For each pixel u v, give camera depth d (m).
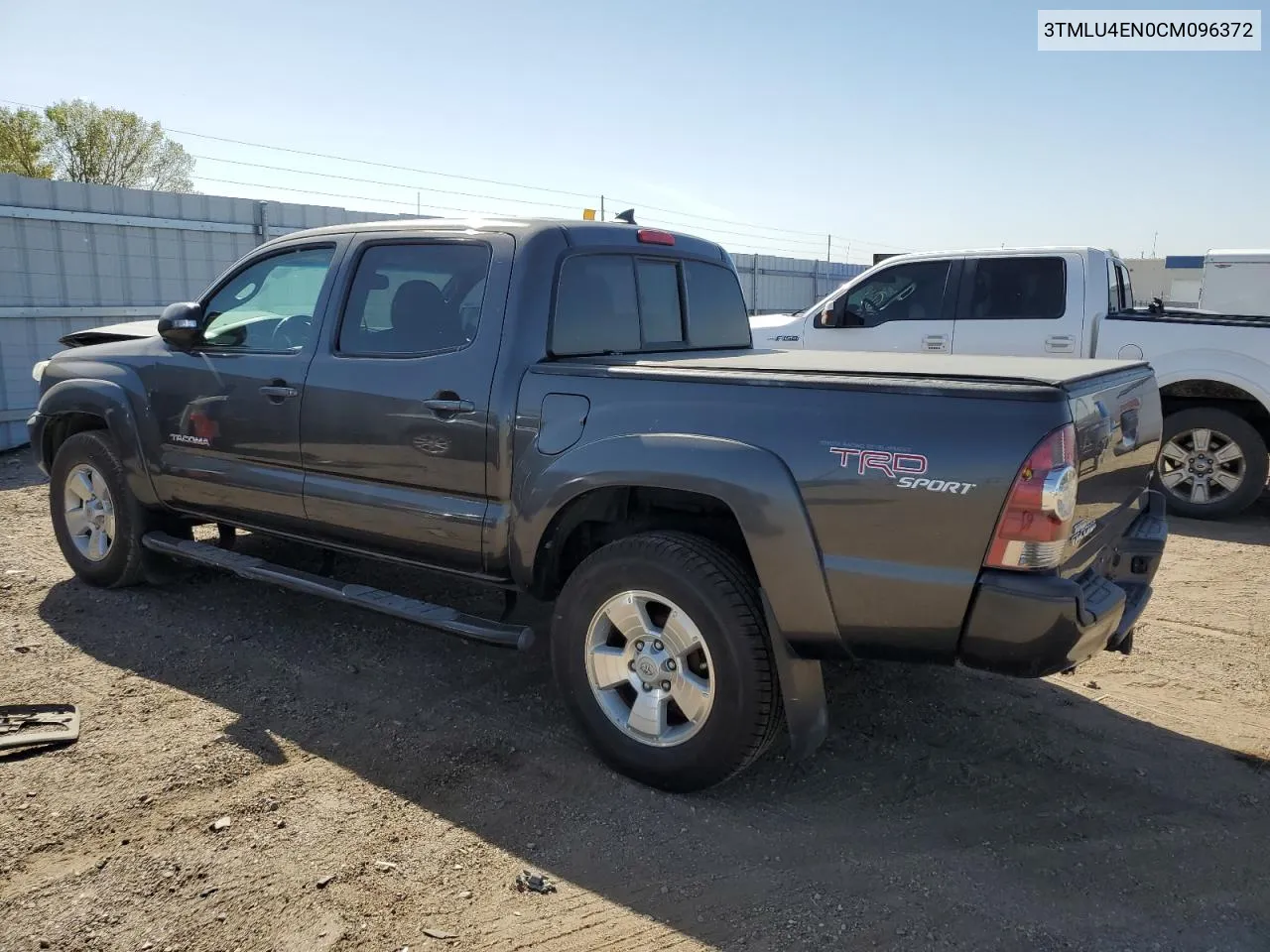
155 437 4.88
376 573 5.60
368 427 4.00
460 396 3.71
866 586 2.92
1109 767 3.57
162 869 2.85
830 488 2.94
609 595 3.36
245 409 4.45
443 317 3.88
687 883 2.84
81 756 3.51
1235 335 7.38
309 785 3.35
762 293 18.25
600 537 3.82
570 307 3.83
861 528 2.91
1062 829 3.15
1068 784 3.44
